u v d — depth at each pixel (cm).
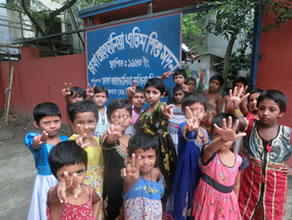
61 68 613
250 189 184
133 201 154
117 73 464
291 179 330
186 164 170
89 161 168
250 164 184
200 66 573
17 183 351
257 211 184
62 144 132
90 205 136
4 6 781
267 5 284
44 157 188
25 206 287
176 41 372
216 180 156
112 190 174
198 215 163
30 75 716
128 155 164
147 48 410
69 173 124
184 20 615
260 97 173
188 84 341
